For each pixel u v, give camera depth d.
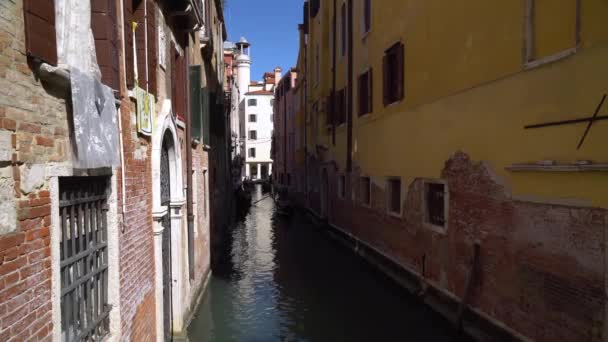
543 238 5.95
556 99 5.70
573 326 5.43
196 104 9.92
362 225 14.45
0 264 2.37
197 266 9.67
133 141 4.89
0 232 2.37
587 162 5.18
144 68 5.36
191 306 8.77
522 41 6.35
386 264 12.12
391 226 11.76
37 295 2.74
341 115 17.41
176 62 8.21
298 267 13.86
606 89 4.95
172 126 6.88
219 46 18.16
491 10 7.12
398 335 8.43
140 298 5.12
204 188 11.20
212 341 8.24
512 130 6.59
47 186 2.88
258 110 63.84
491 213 7.16
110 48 3.93
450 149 8.52
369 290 11.38
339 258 15.19
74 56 3.23
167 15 7.00
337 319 9.30
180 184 7.55
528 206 6.25
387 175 12.05
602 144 5.02
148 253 5.59
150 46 5.71
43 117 2.82
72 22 3.21
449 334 8.16
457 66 8.23
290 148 34.56
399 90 11.08
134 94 4.80
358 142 14.84
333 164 18.72
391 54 11.91
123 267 4.43
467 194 7.91
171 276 7.43
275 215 27.92
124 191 4.48
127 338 4.51
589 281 5.18
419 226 9.98
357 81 14.86
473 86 7.66
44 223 2.84
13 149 2.50
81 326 3.52
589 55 5.18
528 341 6.26
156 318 5.94
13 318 2.48
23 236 2.60
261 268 13.73
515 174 6.53
